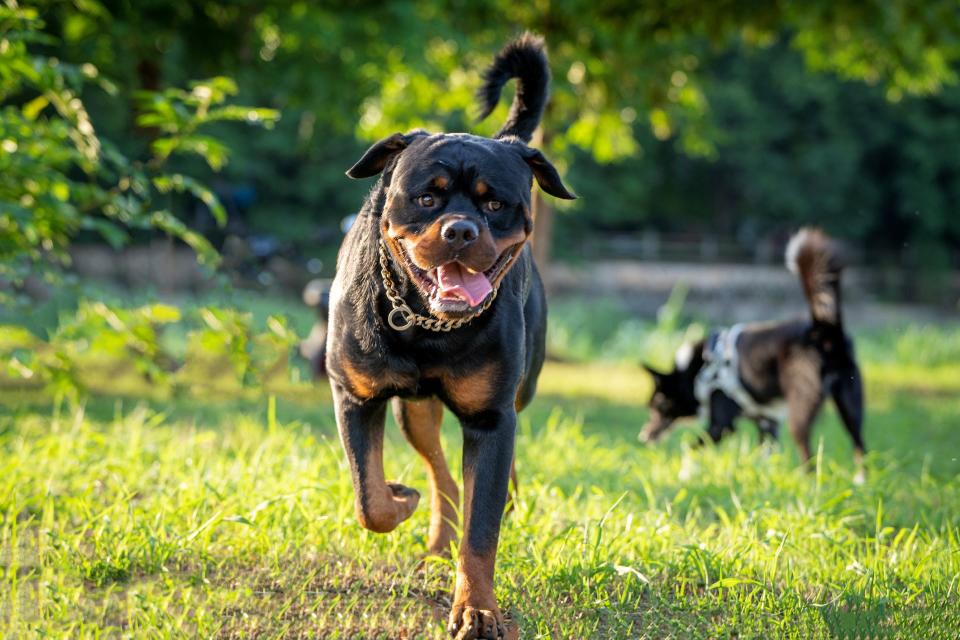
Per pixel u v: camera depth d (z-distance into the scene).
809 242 7.05
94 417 7.58
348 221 8.90
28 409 7.95
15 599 3.48
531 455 6.15
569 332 18.31
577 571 3.82
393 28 10.04
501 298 3.46
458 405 3.51
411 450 6.00
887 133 38.31
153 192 8.39
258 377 6.18
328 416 8.12
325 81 10.61
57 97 5.63
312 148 13.71
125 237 6.12
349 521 4.22
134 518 4.14
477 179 3.25
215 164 6.04
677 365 7.96
